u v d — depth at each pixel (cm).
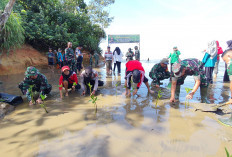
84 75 387
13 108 289
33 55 993
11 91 416
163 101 331
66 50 638
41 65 991
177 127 212
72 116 253
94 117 248
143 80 390
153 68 504
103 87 478
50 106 304
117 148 164
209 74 506
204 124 221
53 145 171
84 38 1591
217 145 169
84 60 1608
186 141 177
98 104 314
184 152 157
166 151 159
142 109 283
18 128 213
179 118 242
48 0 1245
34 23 1042
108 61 811
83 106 303
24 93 340
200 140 179
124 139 182
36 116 254
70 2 1688
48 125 221
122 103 319
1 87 461
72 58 646
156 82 496
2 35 691
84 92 392
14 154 157
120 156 151
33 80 343
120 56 784
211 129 205
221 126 214
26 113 268
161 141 177
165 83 535
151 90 425
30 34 974
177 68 286
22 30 802
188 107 291
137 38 2155
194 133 195
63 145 171
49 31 1098
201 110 274
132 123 224
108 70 828
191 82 542
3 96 318
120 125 218
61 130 206
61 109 287
